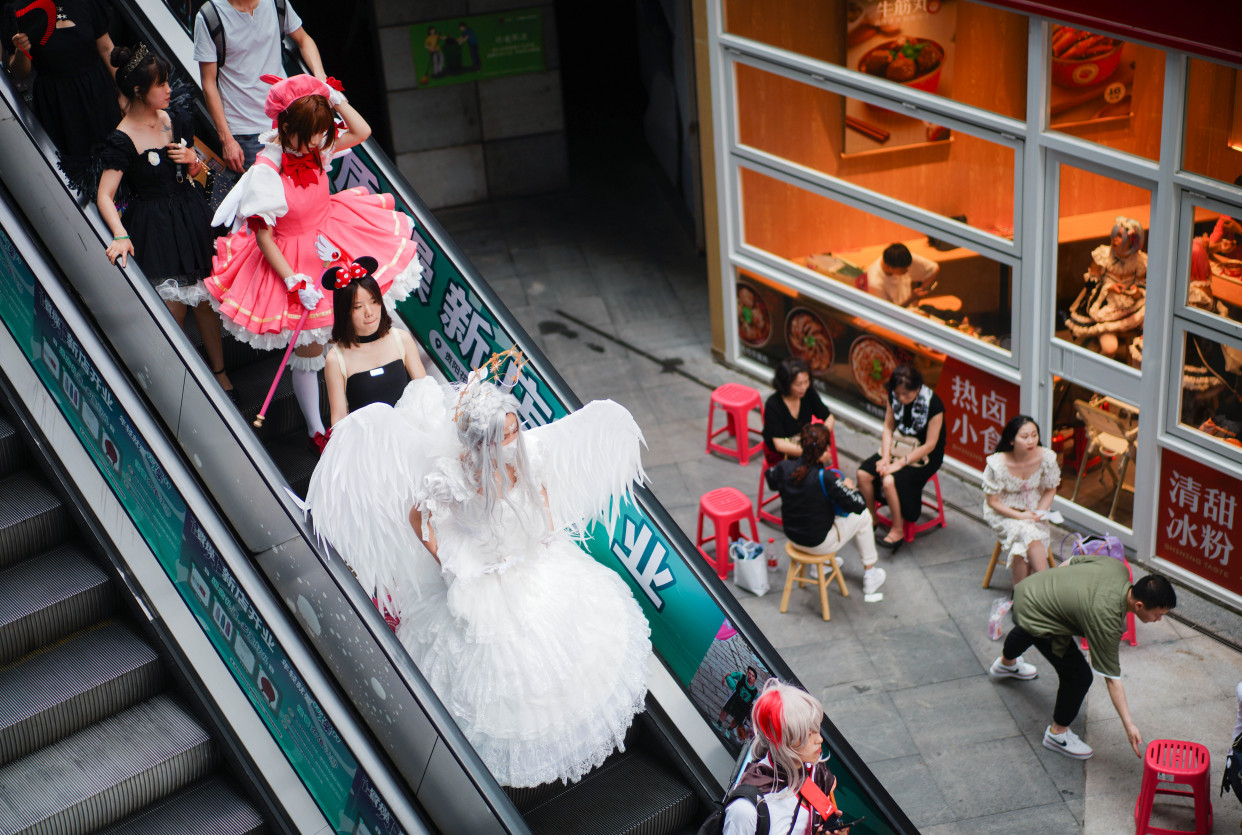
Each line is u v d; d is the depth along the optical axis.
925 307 9.33
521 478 3.82
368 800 3.92
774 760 3.92
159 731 4.73
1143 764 6.64
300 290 4.64
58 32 5.50
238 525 4.48
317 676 4.02
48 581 4.95
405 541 3.80
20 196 5.34
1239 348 7.36
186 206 5.01
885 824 4.85
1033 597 6.67
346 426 3.63
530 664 3.83
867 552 8.20
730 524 8.66
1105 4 7.16
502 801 3.44
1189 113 7.09
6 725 4.54
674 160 14.59
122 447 4.75
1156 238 7.50
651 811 4.48
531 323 12.16
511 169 14.77
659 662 4.79
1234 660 7.59
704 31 9.98
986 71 8.17
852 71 9.07
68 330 4.75
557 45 14.26
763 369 10.97
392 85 14.00
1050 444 8.78
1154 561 8.39
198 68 6.11
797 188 9.89
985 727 7.25
